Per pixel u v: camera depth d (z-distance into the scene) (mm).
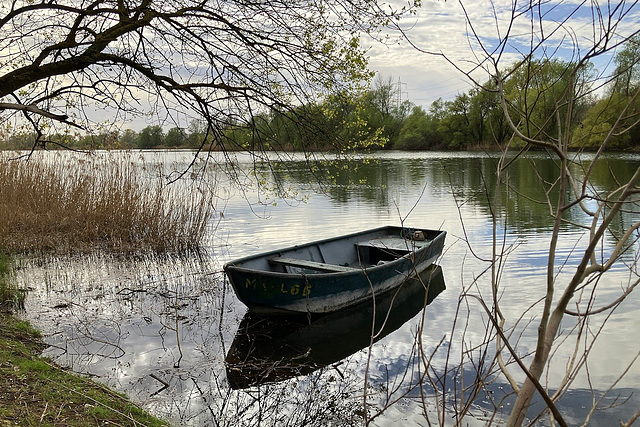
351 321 8047
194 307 8445
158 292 9102
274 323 7879
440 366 6238
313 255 9766
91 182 12594
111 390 5016
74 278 9758
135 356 6445
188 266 10938
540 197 18719
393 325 7758
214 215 16844
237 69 5699
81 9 5426
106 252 11570
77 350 6453
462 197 19688
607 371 5848
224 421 5004
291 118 6051
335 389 5770
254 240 13250
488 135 51375
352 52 5910
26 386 4453
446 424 4898
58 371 5102
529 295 8633
